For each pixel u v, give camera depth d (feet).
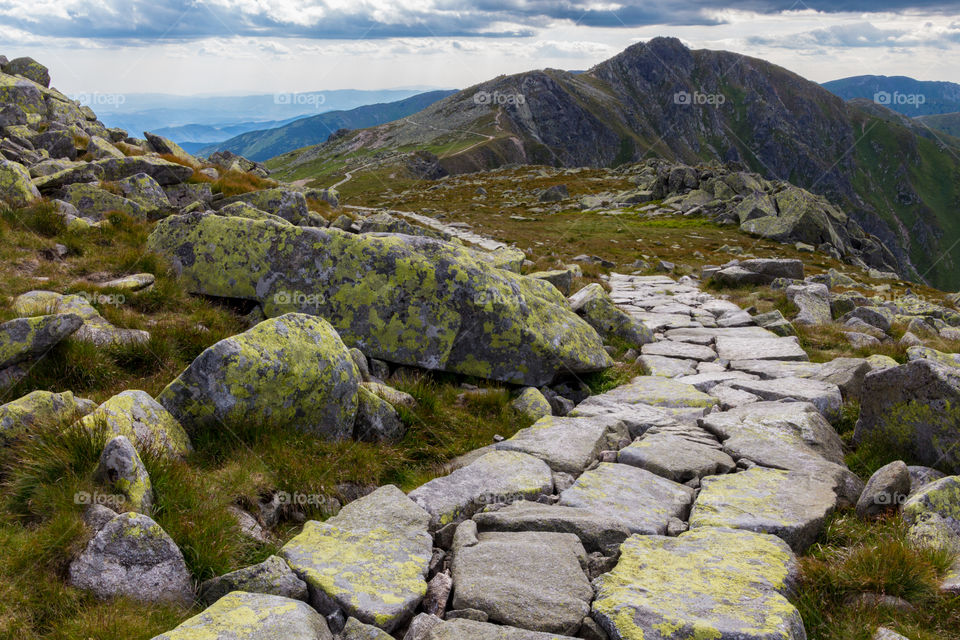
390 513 21.88
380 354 37.17
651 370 44.27
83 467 19.56
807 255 193.26
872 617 16.78
